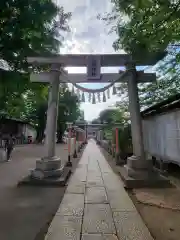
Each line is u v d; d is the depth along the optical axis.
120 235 2.82
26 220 3.34
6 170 7.82
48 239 2.71
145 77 6.96
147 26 3.64
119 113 13.67
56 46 5.36
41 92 7.55
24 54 4.90
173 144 6.47
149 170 6.00
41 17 4.21
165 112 6.97
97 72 6.68
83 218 3.39
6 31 4.13
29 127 33.75
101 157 12.58
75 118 31.30
